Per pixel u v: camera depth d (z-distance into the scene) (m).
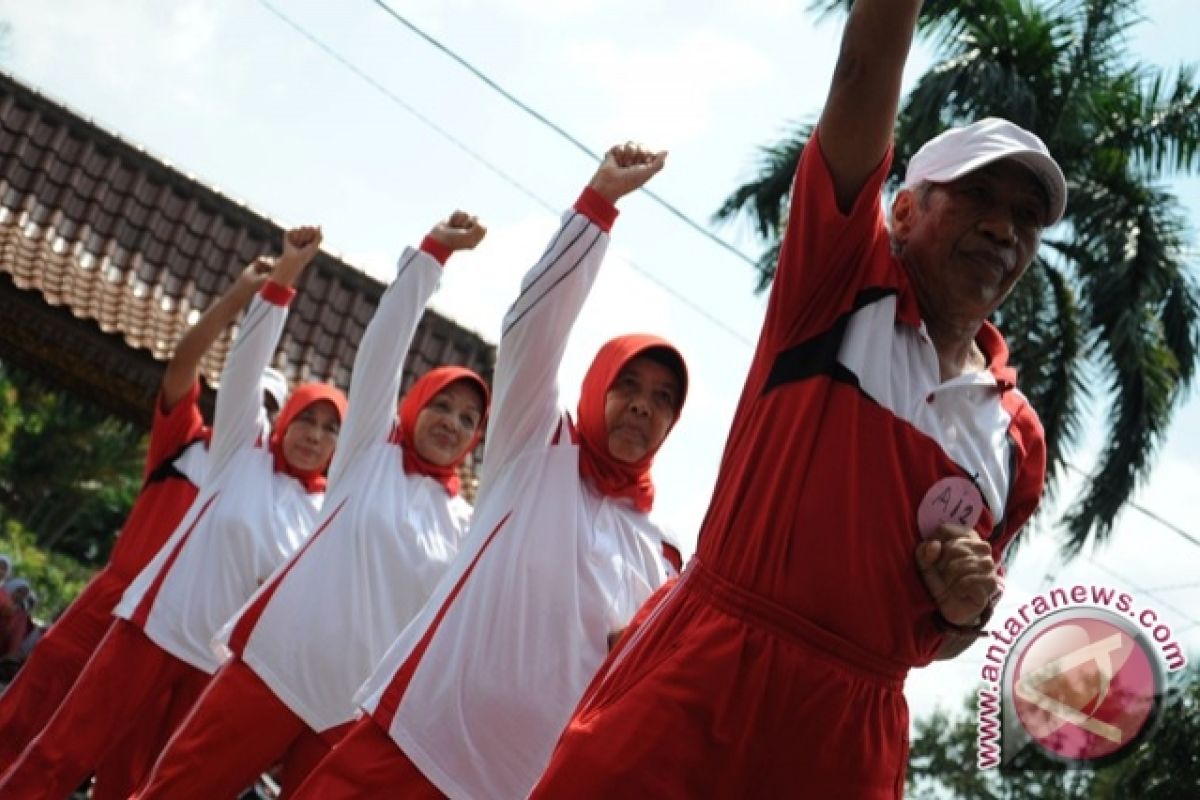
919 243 3.77
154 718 7.98
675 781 3.54
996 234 3.69
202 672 7.78
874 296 3.67
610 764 3.55
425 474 6.68
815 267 3.68
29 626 12.62
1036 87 15.23
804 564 3.55
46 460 41.53
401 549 6.45
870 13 3.48
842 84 3.56
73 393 12.79
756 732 3.55
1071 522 15.79
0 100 13.10
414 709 4.97
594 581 5.21
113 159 13.47
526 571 5.12
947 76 14.84
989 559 3.60
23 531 39.31
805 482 3.57
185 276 13.52
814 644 3.55
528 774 5.02
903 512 3.59
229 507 7.77
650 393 5.43
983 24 15.16
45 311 12.40
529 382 5.28
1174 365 15.69
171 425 8.94
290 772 6.45
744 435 3.74
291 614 6.29
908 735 3.77
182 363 8.77
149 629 7.59
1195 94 15.70
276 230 13.92
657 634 3.69
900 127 14.88
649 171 5.29
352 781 4.97
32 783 7.43
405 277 6.57
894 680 3.66
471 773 4.97
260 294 7.90
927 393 3.67
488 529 5.21
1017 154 3.67
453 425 6.68
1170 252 15.79
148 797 6.19
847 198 3.65
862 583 3.55
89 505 44.72
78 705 7.54
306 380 13.73
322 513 6.55
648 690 3.60
